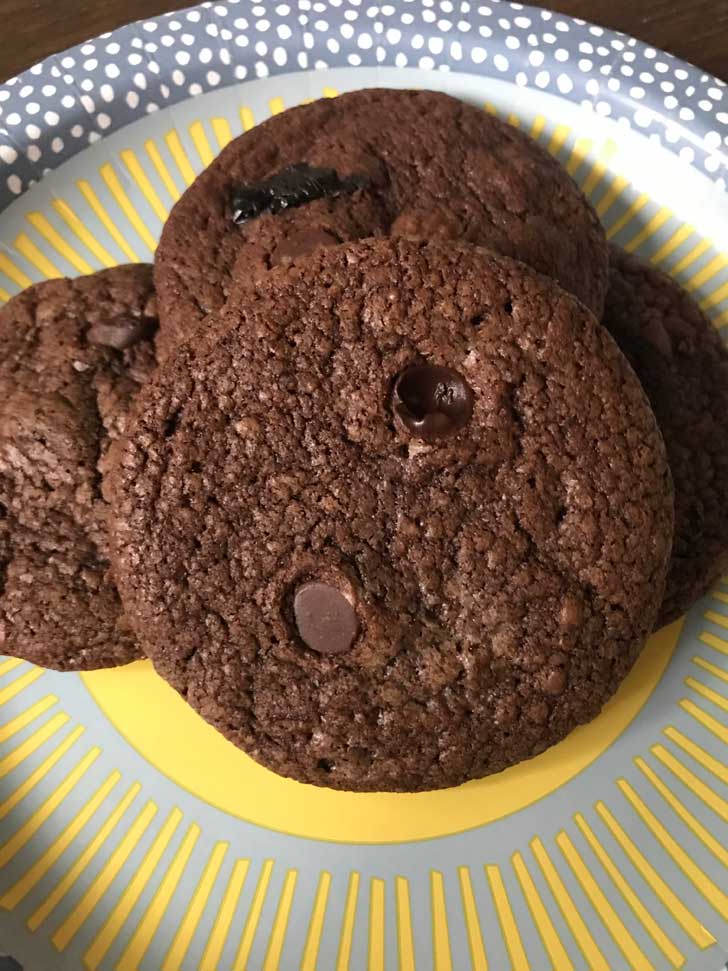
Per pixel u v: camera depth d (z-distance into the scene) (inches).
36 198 6.8
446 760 4.7
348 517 4.6
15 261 6.7
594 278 5.7
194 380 4.7
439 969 4.9
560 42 6.8
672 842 5.2
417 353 4.7
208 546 4.7
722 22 7.3
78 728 5.5
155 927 5.0
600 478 4.7
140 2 7.5
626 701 5.6
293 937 5.0
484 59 6.8
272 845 5.2
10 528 5.2
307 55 6.9
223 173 5.8
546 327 4.7
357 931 5.0
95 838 5.2
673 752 5.5
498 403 4.6
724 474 5.6
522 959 4.9
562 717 4.8
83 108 6.8
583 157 6.8
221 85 7.0
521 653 4.7
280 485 4.6
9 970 4.8
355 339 4.7
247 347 4.7
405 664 4.7
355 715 4.7
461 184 5.7
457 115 6.0
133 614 4.7
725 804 5.3
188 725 5.5
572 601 4.7
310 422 4.7
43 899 5.0
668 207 6.7
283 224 5.5
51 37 7.5
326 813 5.3
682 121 6.5
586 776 5.4
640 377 5.8
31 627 5.1
